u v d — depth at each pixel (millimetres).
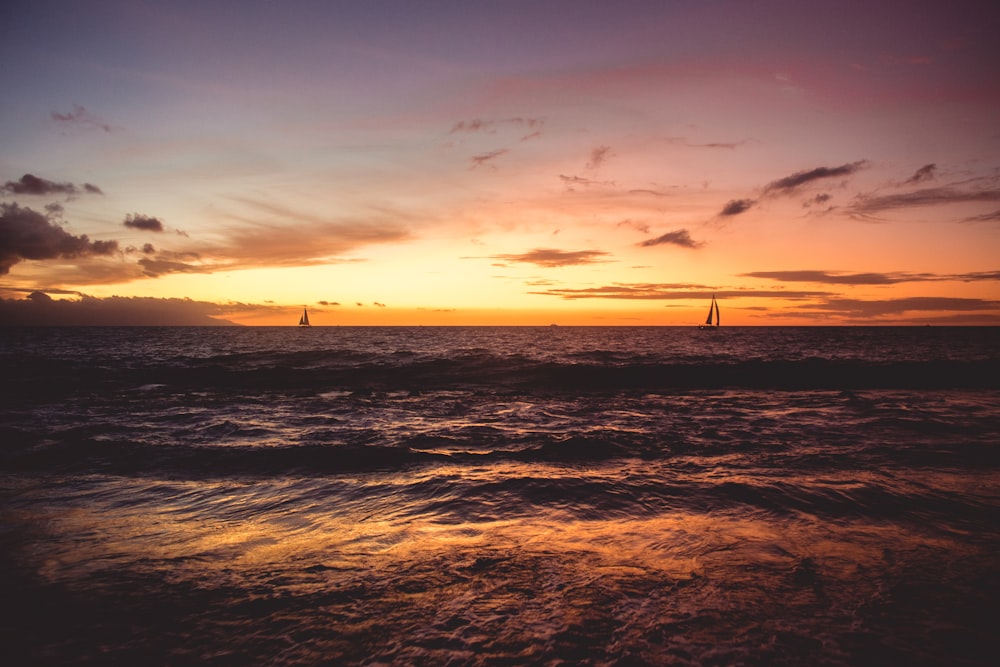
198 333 121562
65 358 31344
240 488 6180
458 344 56844
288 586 3588
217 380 20250
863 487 6125
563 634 2924
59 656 2748
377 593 3473
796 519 5066
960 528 4801
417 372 23406
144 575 3754
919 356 35688
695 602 3320
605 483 6332
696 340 73125
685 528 4816
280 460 7508
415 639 2896
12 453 7820
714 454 8008
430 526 4891
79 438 8906
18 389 16891
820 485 6219
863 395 16156
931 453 7977
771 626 3018
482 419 11562
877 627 3014
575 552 4215
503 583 3617
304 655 2754
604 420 11453
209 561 4035
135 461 7418
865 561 4012
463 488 6133
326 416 11820
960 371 22578
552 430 10125
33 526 4836
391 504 5562
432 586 3576
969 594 3443
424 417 11820
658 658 2682
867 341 69875
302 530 4770
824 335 106188
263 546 4363
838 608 3244
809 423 10906
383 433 9719
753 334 117125
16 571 3805
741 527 4840
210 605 3316
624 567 3898
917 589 3514
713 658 2689
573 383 20203
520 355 34969
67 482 6418
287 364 27281
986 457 7719
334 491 6043
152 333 120500
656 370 23562
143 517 5121
